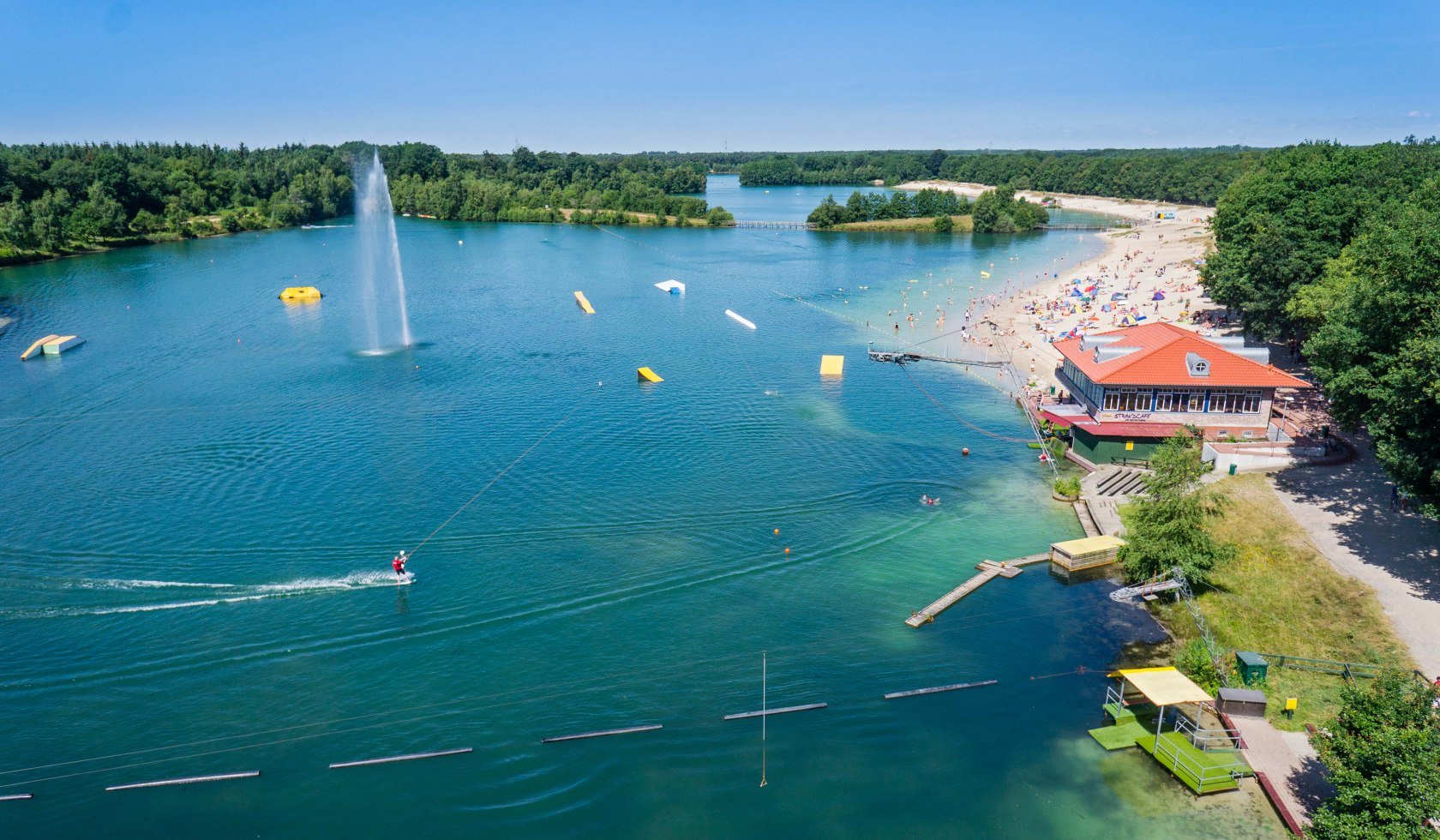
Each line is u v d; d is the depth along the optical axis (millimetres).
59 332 166125
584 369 143000
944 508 90000
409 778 52469
